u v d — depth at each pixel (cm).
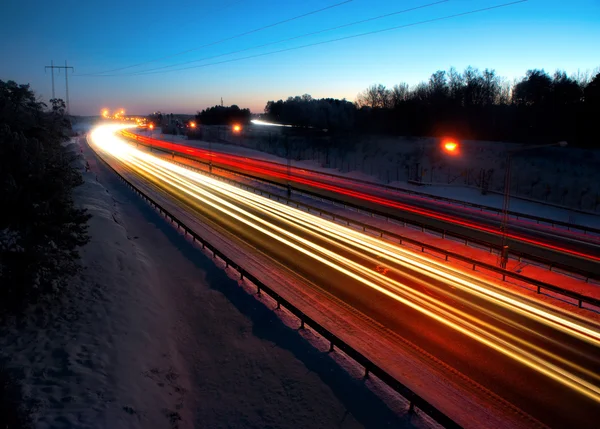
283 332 1641
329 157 10081
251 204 4288
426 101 11869
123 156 8950
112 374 1305
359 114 12812
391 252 2717
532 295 2050
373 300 1952
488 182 5809
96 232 2548
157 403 1245
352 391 1279
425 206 4500
